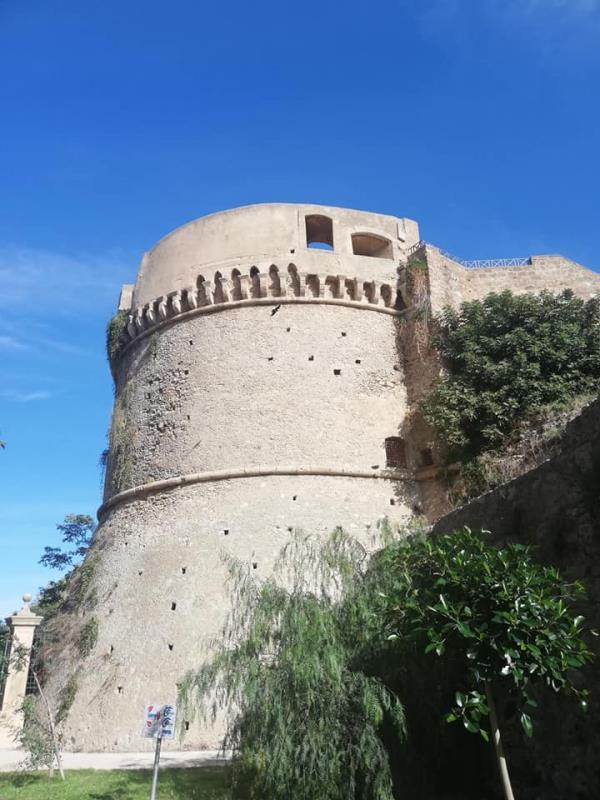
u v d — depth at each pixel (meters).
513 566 7.77
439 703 9.25
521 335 20.03
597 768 7.80
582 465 8.96
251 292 24.58
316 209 25.77
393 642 9.35
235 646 10.30
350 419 22.77
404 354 24.28
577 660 7.18
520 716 7.62
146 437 24.62
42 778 13.99
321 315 24.17
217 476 21.95
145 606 20.64
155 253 27.53
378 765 8.34
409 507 21.64
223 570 20.11
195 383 23.86
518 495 10.13
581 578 8.60
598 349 19.73
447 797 9.39
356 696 8.80
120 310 29.19
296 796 8.35
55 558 35.44
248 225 25.47
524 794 8.70
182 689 10.35
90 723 19.17
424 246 24.56
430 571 8.66
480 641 7.44
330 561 11.27
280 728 8.52
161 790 11.75
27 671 24.03
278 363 23.33
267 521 20.80
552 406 18.08
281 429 22.31
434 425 20.53
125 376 27.38
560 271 25.31
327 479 21.73
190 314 25.28
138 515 23.20
